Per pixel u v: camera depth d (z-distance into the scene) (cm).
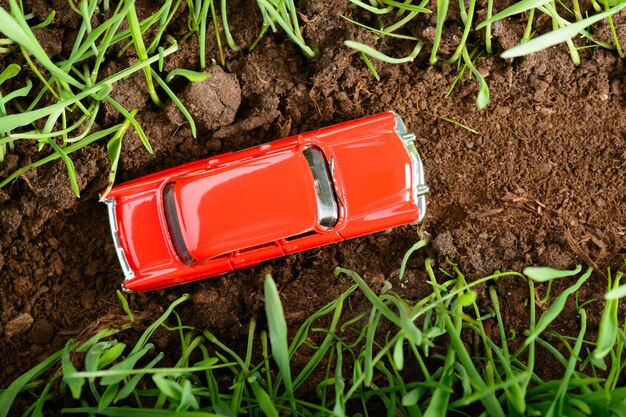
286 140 32
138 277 31
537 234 33
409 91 33
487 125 33
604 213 33
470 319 30
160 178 32
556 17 31
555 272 28
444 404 27
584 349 32
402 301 31
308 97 33
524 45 27
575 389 31
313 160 32
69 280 33
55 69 28
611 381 29
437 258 33
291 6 31
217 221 30
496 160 33
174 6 32
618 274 31
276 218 30
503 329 31
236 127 33
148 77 31
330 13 32
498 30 32
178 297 33
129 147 33
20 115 28
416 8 31
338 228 31
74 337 33
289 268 33
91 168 33
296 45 33
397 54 33
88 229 33
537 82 33
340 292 33
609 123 33
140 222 31
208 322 33
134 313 33
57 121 33
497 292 33
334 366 32
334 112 33
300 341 31
